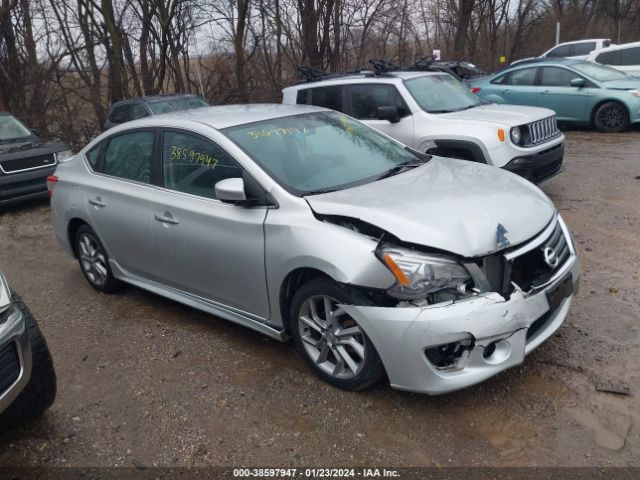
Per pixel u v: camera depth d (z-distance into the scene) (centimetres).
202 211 416
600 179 829
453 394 352
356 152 443
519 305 319
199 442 332
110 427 353
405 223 327
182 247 436
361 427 332
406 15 1945
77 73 1705
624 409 327
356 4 1820
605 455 296
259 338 445
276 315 388
